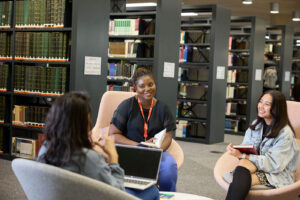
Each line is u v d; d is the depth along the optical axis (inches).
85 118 70.1
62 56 197.2
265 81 389.1
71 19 200.8
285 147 118.0
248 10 606.5
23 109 211.6
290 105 136.2
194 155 261.1
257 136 126.5
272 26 429.1
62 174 64.7
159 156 99.3
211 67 307.6
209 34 314.5
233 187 112.0
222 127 324.5
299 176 125.4
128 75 277.3
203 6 309.1
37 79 203.9
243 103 380.2
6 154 221.1
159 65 255.8
